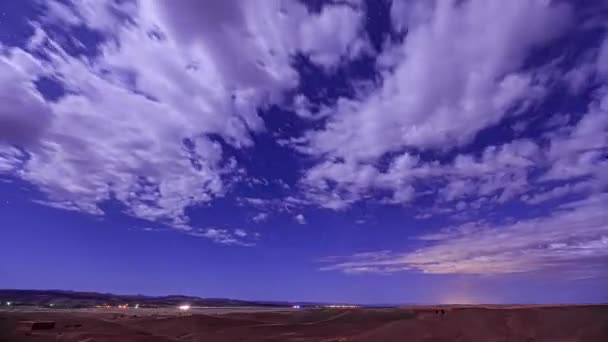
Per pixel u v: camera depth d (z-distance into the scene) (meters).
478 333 48.97
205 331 53.88
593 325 48.69
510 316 54.44
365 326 58.16
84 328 44.72
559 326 49.81
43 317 50.03
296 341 47.22
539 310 55.78
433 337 47.69
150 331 51.91
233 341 47.44
